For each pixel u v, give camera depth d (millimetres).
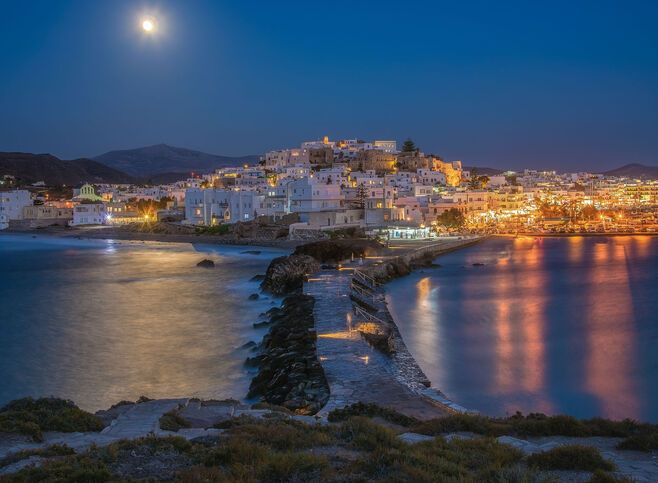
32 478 13773
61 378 37719
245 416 21094
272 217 157250
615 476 14039
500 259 114125
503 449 16234
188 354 43031
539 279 84688
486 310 60344
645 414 30344
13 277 92688
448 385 35250
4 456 16078
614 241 157125
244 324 53125
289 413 23953
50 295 73625
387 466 14578
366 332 41500
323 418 23547
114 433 19406
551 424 20031
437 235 150750
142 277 90250
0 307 65125
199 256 124375
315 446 17328
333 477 13922
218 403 25859
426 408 25703
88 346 46094
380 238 131750
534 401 32406
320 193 150500
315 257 93438
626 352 42969
